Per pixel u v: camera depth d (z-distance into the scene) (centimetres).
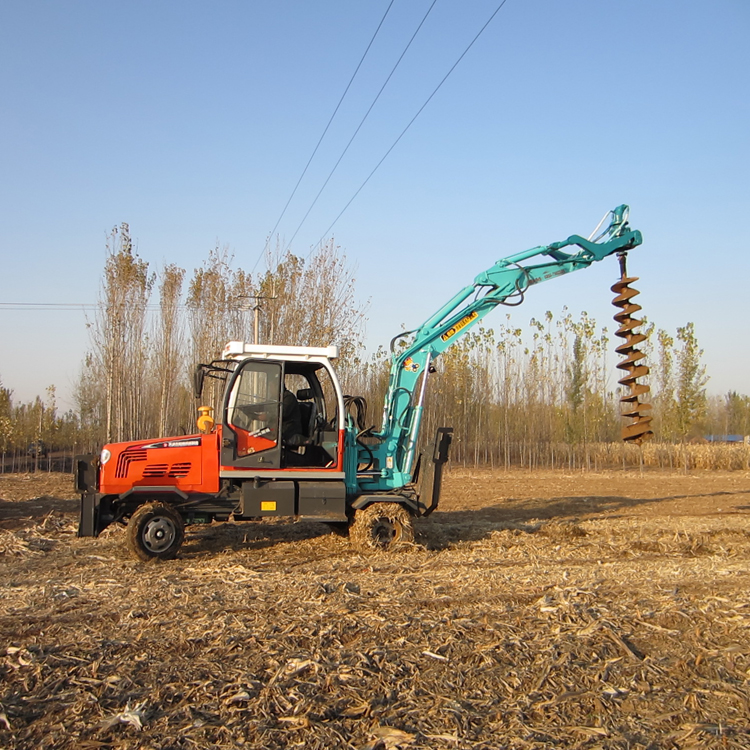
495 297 1030
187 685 462
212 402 2125
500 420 3195
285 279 2138
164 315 2347
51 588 722
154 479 897
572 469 2909
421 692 461
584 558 920
